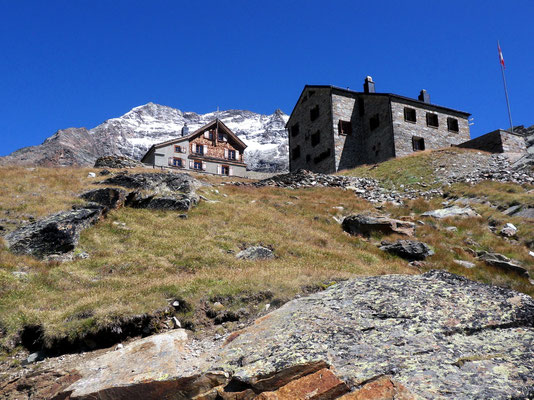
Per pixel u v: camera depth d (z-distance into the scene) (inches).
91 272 539.2
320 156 1838.1
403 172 1310.3
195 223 761.0
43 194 760.3
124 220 732.7
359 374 221.8
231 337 332.8
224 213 835.4
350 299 351.3
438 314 291.0
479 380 200.8
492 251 719.7
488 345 241.4
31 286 467.8
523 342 236.7
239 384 246.2
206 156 2231.8
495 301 300.0
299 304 370.9
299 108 2063.2
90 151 7849.4
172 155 2111.2
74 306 411.2
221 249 650.8
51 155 5324.8
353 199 1063.6
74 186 843.4
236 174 2308.1
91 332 370.6
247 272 524.7
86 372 307.3
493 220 836.0
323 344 268.8
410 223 805.2
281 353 266.2
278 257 642.2
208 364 283.4
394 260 694.5
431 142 1726.1
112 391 266.4
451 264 660.1
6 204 684.7
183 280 487.8
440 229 815.7
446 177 1200.8
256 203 963.3
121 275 537.6
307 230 792.3
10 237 567.8
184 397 257.3
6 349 361.7
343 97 1817.2
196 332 388.2
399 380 209.8
